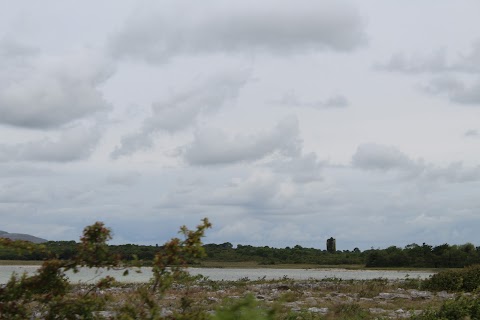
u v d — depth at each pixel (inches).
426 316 747.4
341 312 960.3
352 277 3769.7
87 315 342.0
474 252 5885.8
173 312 351.6
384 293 1456.7
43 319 349.7
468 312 714.2
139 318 337.7
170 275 336.5
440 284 1603.1
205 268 6427.2
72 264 337.7
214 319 211.0
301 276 3941.9
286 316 793.6
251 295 215.8
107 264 340.8
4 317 335.3
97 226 338.0
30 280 338.3
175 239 337.1
